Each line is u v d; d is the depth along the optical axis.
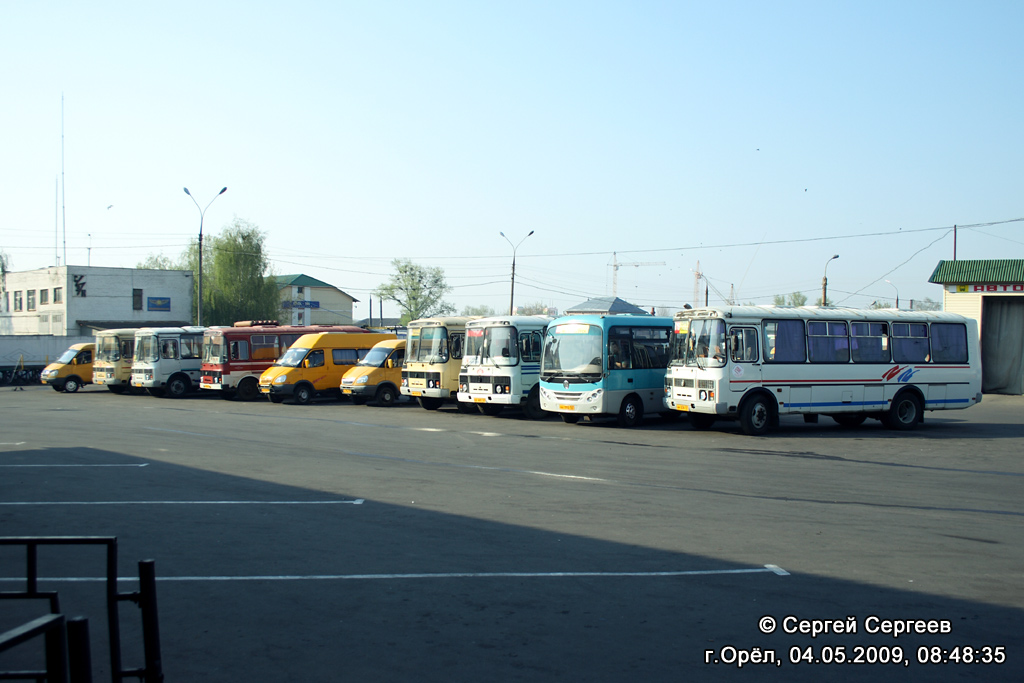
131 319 61.09
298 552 8.00
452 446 16.66
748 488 11.63
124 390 37.84
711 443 17.41
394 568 7.41
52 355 46.47
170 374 33.75
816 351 19.67
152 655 4.34
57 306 59.28
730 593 6.66
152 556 7.91
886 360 20.56
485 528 8.98
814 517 9.62
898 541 8.42
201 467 13.62
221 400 32.28
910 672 5.12
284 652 5.40
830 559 7.70
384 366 29.44
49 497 10.95
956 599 6.52
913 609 6.28
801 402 19.38
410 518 9.52
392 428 20.58
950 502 10.68
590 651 5.40
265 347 33.06
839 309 20.50
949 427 21.47
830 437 18.80
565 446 16.69
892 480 12.49
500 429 20.41
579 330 21.38
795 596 6.59
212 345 32.59
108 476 12.69
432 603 6.41
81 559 7.85
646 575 7.15
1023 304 35.12
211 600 6.54
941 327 21.52
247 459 14.62
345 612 6.21
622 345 21.27
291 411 26.42
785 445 17.11
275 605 6.39
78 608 6.43
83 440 17.69
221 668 5.14
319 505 10.31
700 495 11.03
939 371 21.27
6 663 5.40
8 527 9.20
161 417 23.78
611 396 20.86
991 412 26.70
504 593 6.66
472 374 24.17
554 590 6.73
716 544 8.26
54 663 3.13
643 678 4.96
